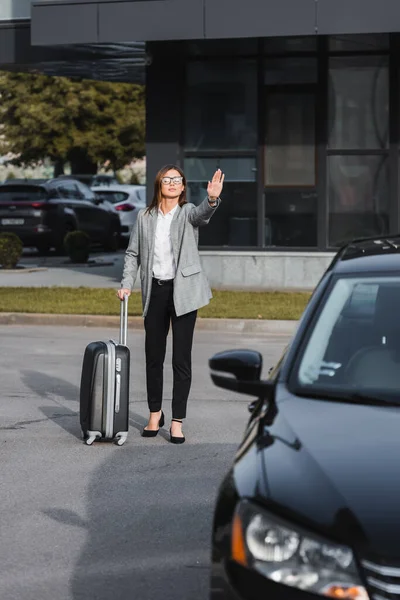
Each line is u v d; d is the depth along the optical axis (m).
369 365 5.37
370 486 4.25
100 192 38.59
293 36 21.72
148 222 9.63
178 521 7.50
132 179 65.81
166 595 6.07
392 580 3.91
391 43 22.03
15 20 24.59
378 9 20.25
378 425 4.77
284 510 4.15
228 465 9.05
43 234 33.22
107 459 9.27
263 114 22.89
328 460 4.46
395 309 5.66
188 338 9.72
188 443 9.88
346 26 20.33
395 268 5.90
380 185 22.69
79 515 7.65
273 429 4.81
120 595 6.08
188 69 23.06
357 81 22.61
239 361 5.34
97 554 6.80
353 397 5.09
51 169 68.75
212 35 20.86
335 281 5.88
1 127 53.25
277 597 3.99
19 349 15.74
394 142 22.52
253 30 20.67
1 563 6.64
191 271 9.57
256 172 22.97
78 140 51.19
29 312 18.75
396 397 5.09
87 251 30.66
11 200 33.47
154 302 9.75
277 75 22.81
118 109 51.84
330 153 22.75
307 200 22.86
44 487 8.39
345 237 22.81
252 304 19.88
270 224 23.00
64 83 50.66
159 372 10.01
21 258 32.91
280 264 22.86
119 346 9.71
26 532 7.27
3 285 23.91
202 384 13.05
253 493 4.30
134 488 8.35
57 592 6.13
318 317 5.65
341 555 3.98
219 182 9.34
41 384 12.90
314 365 5.37
